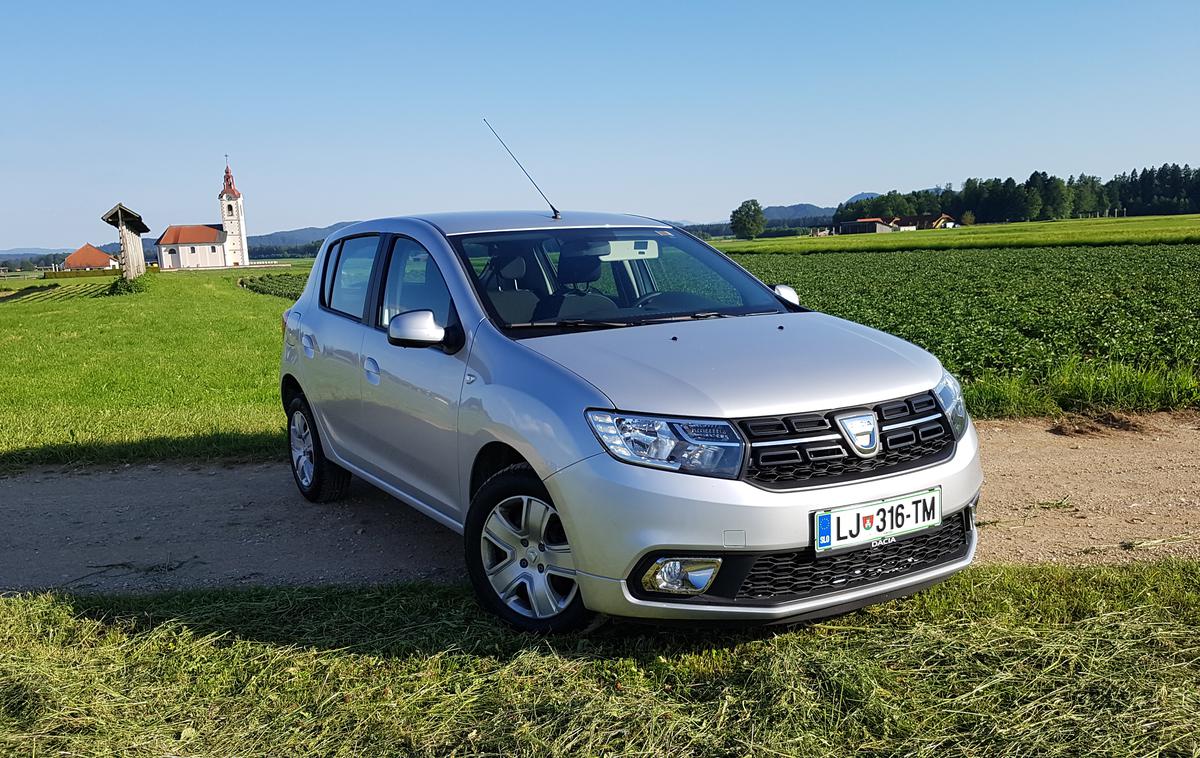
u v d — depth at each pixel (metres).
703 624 3.51
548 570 3.72
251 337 24.33
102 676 3.55
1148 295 21.77
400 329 4.21
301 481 6.25
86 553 5.27
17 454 7.59
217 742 3.10
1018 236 79.06
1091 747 2.88
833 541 3.36
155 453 7.66
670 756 2.92
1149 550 4.58
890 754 2.90
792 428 3.37
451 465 4.28
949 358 11.64
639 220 5.51
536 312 4.30
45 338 24.88
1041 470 6.30
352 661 3.64
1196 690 3.17
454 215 5.23
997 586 4.08
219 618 4.09
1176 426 7.52
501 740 3.04
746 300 4.77
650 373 3.58
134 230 62.19
